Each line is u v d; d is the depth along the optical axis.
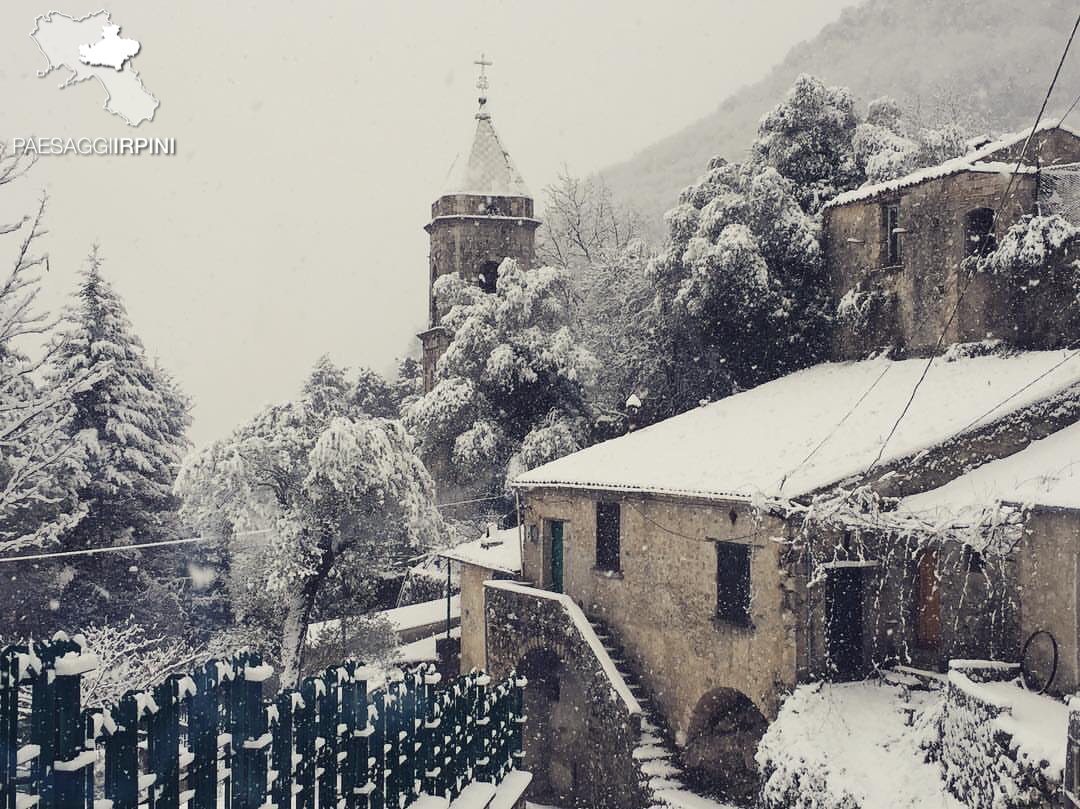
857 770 16.14
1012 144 25.94
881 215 28.67
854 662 20.12
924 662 19.34
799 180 35.19
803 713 18.33
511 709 10.53
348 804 6.52
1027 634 15.84
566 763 26.41
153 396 38.72
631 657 24.30
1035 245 23.25
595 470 26.42
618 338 46.00
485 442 41.47
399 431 30.91
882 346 28.23
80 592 34.34
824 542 19.64
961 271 25.53
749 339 33.53
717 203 34.25
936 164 34.09
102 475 35.84
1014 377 22.22
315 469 28.69
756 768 21.38
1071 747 11.64
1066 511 15.05
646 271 37.53
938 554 19.00
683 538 22.62
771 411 26.70
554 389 43.28
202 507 29.08
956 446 20.25
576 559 26.61
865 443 21.11
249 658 5.37
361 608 32.12
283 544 28.64
